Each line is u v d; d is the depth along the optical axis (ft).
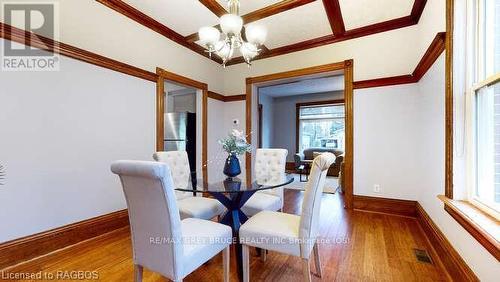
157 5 9.28
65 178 7.43
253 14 9.69
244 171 14.14
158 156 7.75
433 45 6.79
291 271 6.05
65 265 6.31
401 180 10.31
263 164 8.95
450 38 5.87
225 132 15.35
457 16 5.74
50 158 7.08
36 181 6.77
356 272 5.95
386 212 10.60
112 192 8.76
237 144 7.15
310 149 25.82
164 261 4.21
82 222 7.82
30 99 6.66
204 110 13.87
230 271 6.17
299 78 13.14
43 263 6.40
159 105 10.80
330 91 25.27
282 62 13.34
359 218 10.06
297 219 5.76
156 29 10.77
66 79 7.46
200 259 4.56
